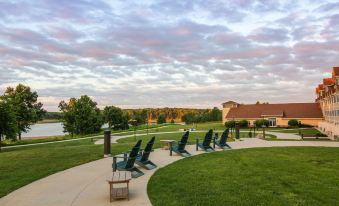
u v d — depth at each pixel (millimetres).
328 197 8688
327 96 51469
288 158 15758
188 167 13297
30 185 10305
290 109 68375
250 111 72250
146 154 13164
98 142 31625
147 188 9820
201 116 95562
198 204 8055
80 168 13312
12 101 61062
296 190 9414
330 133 38312
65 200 8625
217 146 21844
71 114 66812
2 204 8258
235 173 11930
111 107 82125
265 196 8773
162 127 63656
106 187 10016
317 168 12953
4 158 16625
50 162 14867
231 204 8055
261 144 23594
